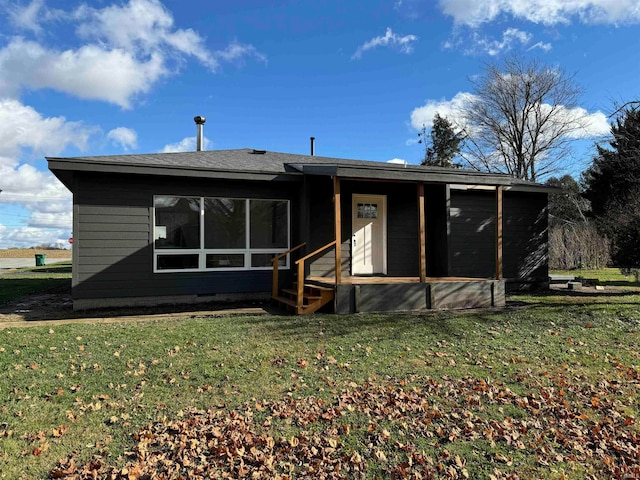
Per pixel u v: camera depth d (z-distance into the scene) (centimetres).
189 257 938
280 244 1011
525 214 1246
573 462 299
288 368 480
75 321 725
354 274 1078
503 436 333
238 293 973
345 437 328
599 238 2070
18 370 457
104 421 348
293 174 955
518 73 2817
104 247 872
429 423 353
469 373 472
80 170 818
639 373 478
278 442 318
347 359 515
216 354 524
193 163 938
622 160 1300
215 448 306
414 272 1134
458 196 1169
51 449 302
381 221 1112
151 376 449
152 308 873
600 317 748
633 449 318
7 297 1066
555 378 461
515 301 974
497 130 2917
